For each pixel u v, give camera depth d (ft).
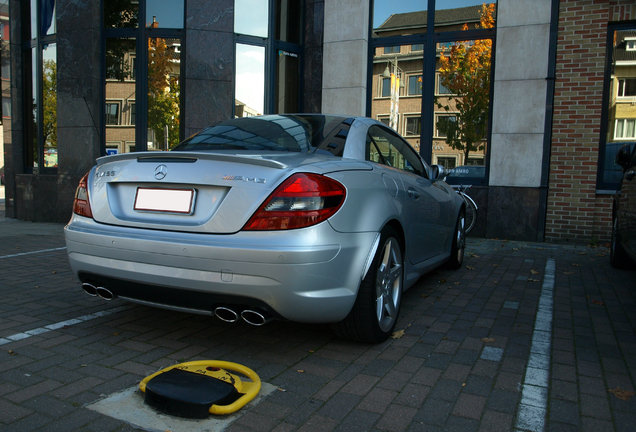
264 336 10.52
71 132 30.58
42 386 7.88
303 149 10.17
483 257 20.61
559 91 24.26
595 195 24.03
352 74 28.89
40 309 12.24
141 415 7.02
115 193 9.53
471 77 26.86
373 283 9.46
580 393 8.02
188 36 28.94
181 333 10.59
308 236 8.05
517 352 9.83
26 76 35.12
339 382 8.29
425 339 10.53
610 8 23.31
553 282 16.15
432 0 27.63
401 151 13.41
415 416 7.19
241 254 7.92
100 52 30.48
